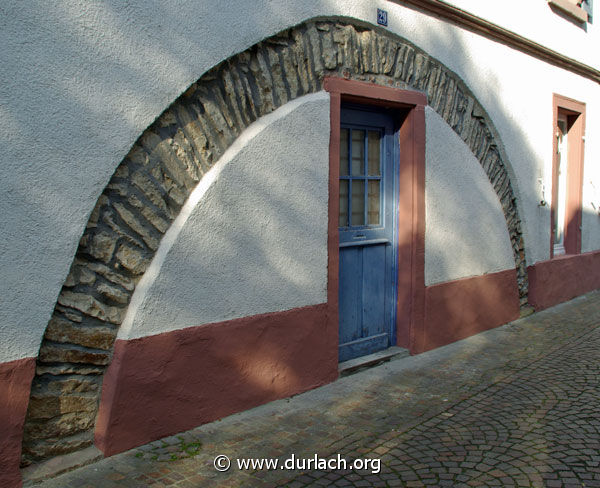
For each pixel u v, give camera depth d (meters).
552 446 3.59
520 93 6.84
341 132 4.97
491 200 6.42
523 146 6.95
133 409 3.35
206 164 3.68
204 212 3.62
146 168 3.40
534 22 7.00
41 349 3.04
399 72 5.09
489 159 6.42
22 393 2.90
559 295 7.86
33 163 2.88
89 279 3.21
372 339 5.25
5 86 2.77
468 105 6.02
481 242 6.26
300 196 4.23
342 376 4.77
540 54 7.17
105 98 3.12
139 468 3.18
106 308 3.29
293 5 4.09
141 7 3.25
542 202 7.34
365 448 3.54
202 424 3.72
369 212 5.29
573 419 4.00
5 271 2.82
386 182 5.36
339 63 4.54
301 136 4.21
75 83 3.01
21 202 2.85
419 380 4.77
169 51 3.39
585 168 8.57
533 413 4.11
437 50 5.48
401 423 3.92
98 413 3.30
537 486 3.11
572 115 8.45
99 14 3.07
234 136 3.83
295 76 4.21
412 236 5.32
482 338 6.07
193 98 3.62
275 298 4.11
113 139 3.17
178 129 3.55
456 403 4.29
